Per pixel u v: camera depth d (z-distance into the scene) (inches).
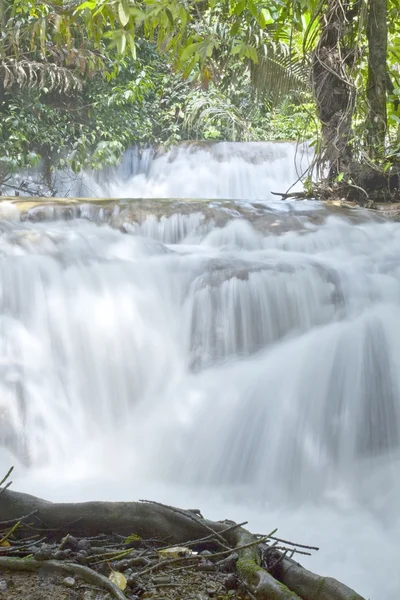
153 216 312.2
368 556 157.0
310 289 264.2
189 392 232.8
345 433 219.0
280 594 85.0
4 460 205.0
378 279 273.9
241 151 606.9
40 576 91.4
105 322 241.4
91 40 542.6
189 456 211.0
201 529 104.0
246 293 257.3
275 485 205.0
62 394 225.0
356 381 226.7
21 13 494.0
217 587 90.6
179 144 629.9
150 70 665.6
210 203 327.9
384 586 143.6
